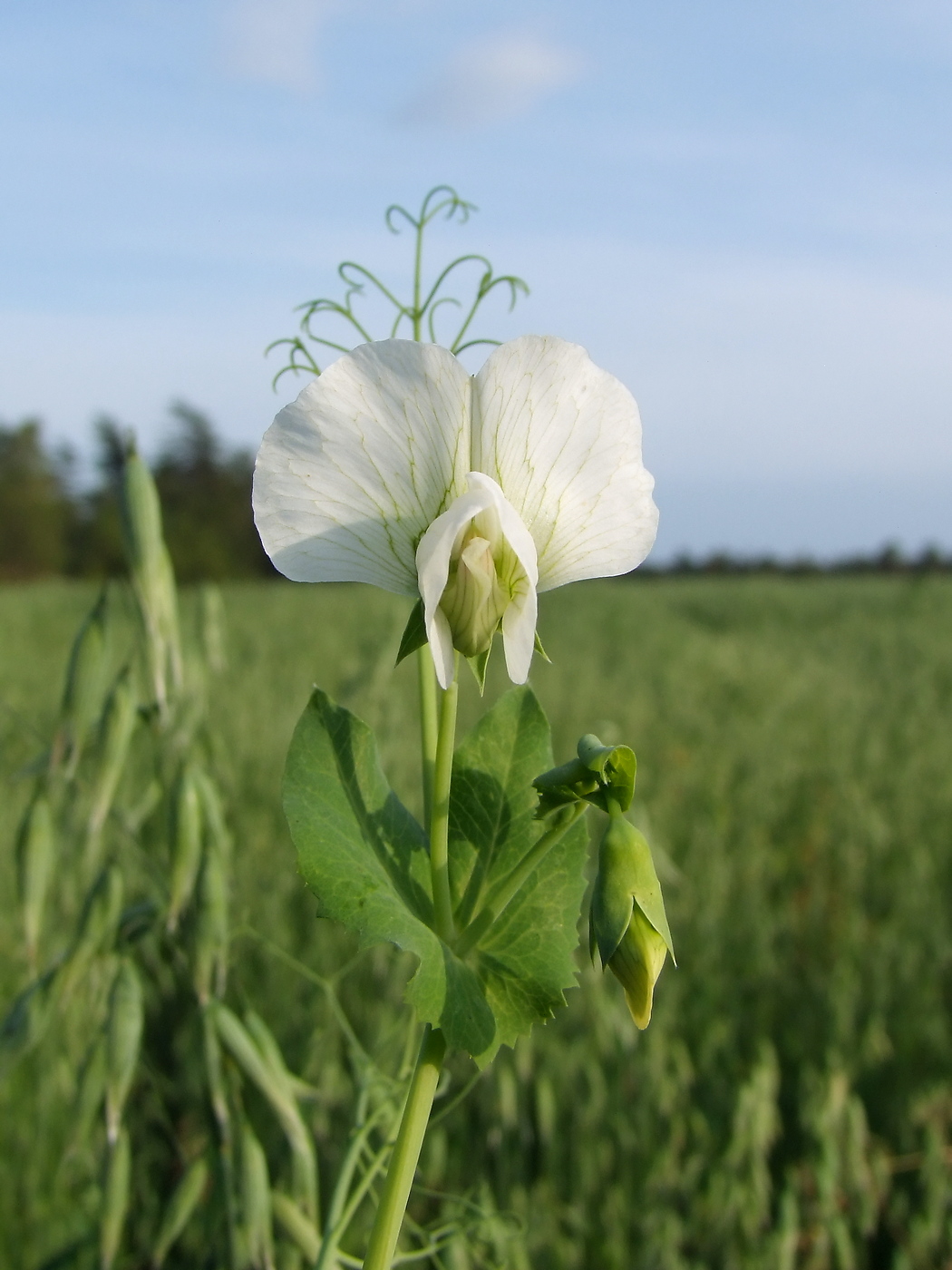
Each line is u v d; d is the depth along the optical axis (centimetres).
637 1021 9
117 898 14
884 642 130
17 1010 14
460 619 9
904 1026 31
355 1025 22
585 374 9
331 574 9
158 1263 14
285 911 27
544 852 9
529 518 9
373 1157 13
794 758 61
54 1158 20
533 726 10
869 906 42
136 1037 14
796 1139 26
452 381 9
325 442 9
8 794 34
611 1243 21
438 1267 14
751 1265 20
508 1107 20
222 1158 14
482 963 10
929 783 56
